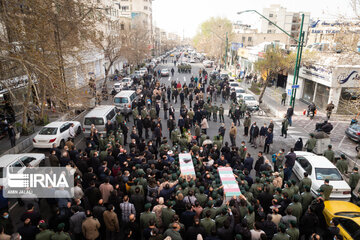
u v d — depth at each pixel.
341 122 21.34
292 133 18.66
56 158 10.71
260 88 37.22
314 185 10.30
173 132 14.65
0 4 12.96
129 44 49.00
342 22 14.66
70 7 14.98
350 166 13.36
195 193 8.23
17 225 8.70
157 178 9.99
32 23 13.47
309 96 27.80
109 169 10.06
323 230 8.76
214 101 28.36
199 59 84.75
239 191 8.10
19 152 15.17
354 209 8.68
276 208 7.14
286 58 26.25
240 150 12.26
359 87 16.55
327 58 24.12
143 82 33.88
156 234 6.12
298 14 88.56
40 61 12.61
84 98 17.27
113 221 7.04
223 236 6.24
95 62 44.97
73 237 7.68
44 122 19.78
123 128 15.73
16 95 20.42
